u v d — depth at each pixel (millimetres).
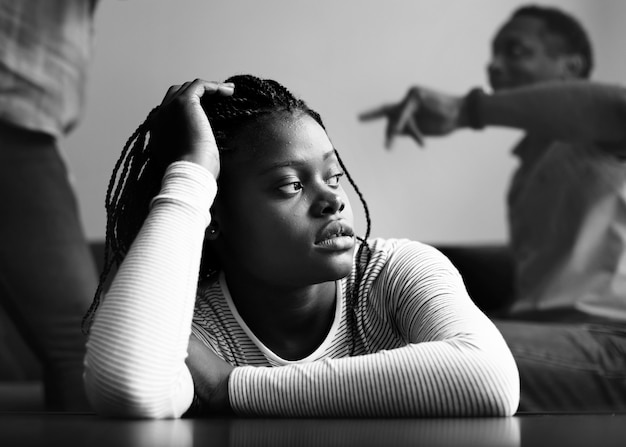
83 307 3221
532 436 581
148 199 1064
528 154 3715
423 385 821
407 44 3781
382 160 3732
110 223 1078
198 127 951
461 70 3805
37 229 3244
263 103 988
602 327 2834
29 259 3211
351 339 1045
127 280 857
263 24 3672
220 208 995
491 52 3822
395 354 842
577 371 2545
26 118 3305
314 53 3717
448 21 3811
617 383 2553
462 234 3734
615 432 604
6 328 3164
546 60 3822
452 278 997
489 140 3754
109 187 1076
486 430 630
